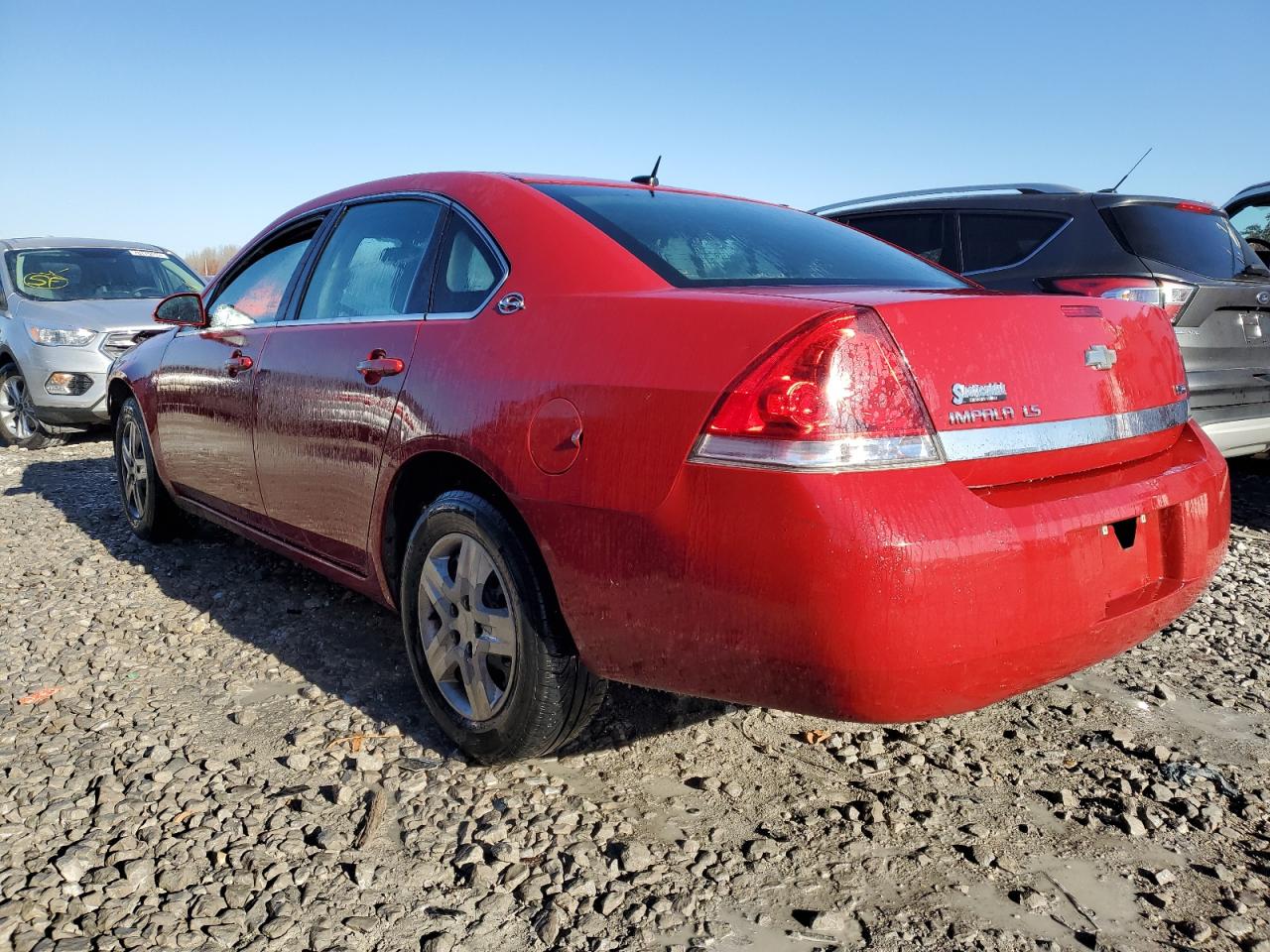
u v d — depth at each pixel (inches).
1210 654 138.8
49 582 167.6
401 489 111.7
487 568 99.3
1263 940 78.4
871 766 105.3
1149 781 102.9
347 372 118.1
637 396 82.6
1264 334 207.5
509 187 112.6
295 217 150.7
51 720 114.5
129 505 194.7
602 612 85.9
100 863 86.0
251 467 141.8
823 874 86.0
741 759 106.2
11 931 76.4
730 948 76.4
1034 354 85.0
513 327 98.0
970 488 78.9
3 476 273.7
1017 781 103.0
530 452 90.3
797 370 74.7
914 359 77.0
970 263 225.0
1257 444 210.5
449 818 93.6
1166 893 84.5
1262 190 319.0
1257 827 94.9
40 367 310.5
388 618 148.6
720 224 114.0
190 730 112.0
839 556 71.8
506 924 78.6
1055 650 80.8
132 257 375.6
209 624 146.7
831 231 125.7
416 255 119.0
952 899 83.0
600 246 98.9
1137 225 203.6
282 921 78.1
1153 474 94.3
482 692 100.5
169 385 167.9
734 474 75.9
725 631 77.8
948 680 75.1
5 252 353.4
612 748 108.2
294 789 98.7
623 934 77.6
